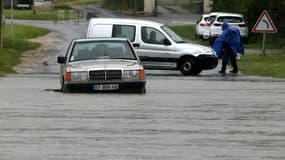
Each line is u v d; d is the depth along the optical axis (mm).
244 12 98812
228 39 53688
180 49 52188
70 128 26375
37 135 24781
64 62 38750
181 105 33438
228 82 46688
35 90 40156
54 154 21281
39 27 122375
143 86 37250
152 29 52469
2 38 73312
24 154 21281
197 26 99688
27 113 30516
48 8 193000
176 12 181625
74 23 140125
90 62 37812
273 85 44625
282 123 28062
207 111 31453
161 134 25062
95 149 22109
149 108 32125
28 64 61188
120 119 28719
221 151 21891
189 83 45531
